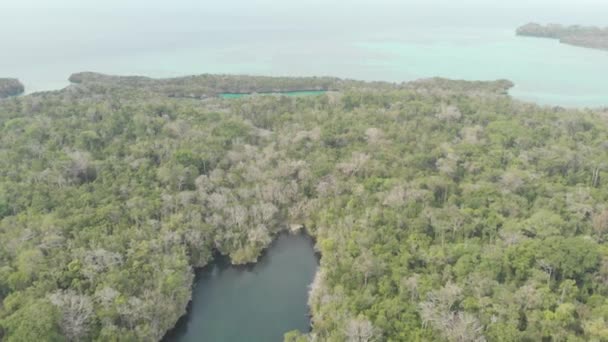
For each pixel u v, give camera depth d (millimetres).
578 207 82125
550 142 113062
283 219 95938
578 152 105125
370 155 105312
